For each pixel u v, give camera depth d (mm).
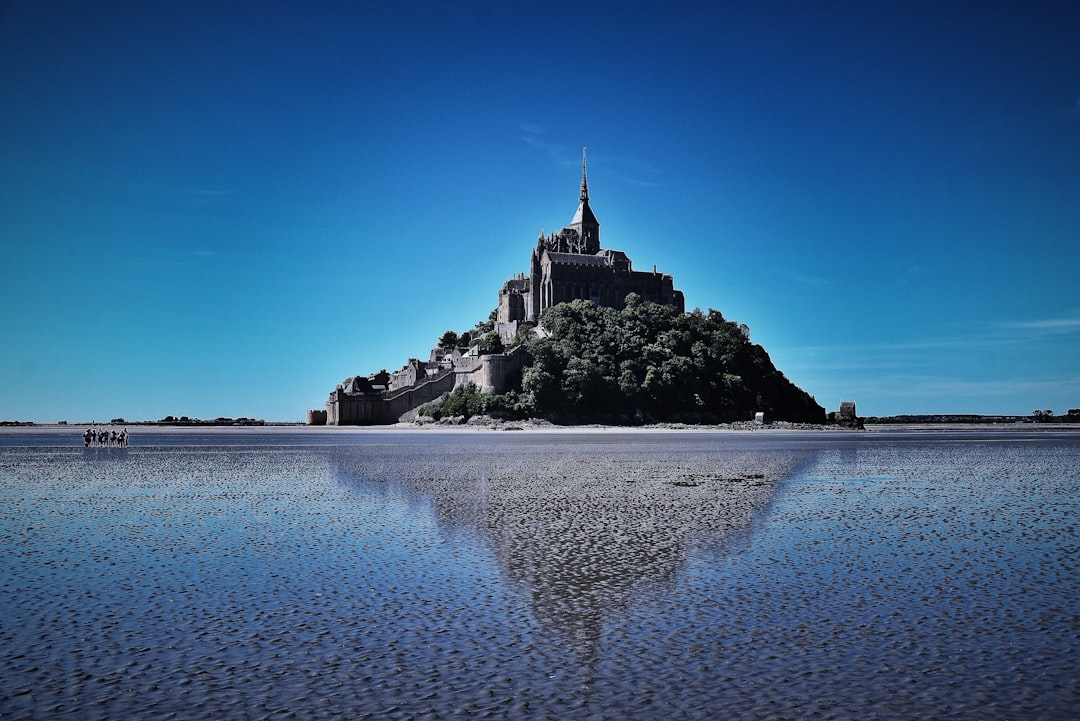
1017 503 50375
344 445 133000
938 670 20047
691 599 26344
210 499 52062
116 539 36938
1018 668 20141
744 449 116312
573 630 23172
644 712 17656
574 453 104188
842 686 19047
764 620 24047
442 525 40656
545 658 20922
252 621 24000
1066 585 28172
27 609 25188
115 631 23062
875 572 30109
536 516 43844
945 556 33062
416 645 21891
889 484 62438
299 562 31859
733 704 18078
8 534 38344
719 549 34406
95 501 51250
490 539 36719
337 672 19922
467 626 23531
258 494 54812
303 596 26750
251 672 19922
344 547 34844
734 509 46812
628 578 29156
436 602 26031
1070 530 39562
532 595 26859
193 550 34281
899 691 18766
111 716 17344
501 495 53781
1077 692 18703
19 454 107875
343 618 24297
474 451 110250
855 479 66625
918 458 97000
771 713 17594
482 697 18453
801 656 21000
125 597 26609
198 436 192250
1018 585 28156
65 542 36188
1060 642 22062
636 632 22984
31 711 17578
